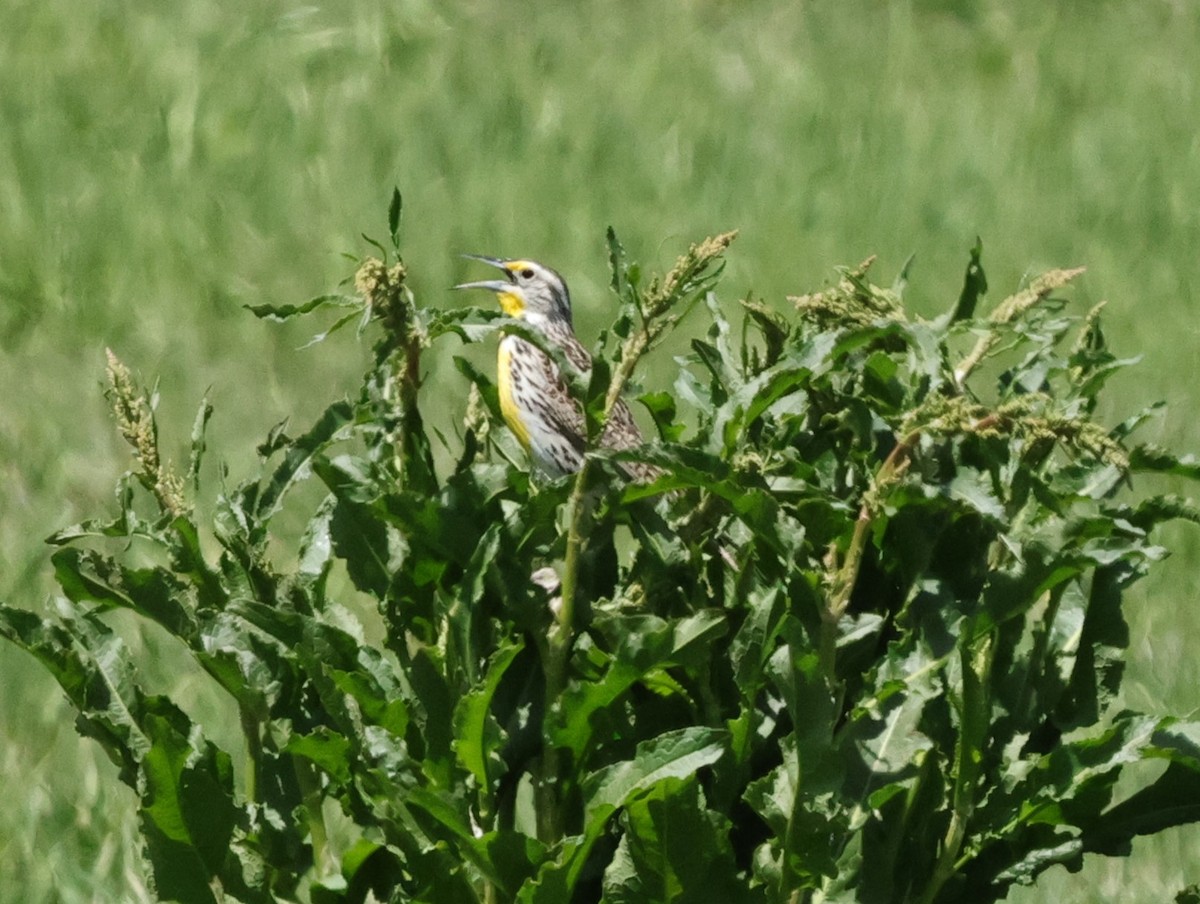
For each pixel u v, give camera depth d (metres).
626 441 12.38
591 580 7.38
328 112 23.19
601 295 19.31
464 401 16.45
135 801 11.58
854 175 22.39
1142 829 7.65
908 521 7.45
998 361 17.69
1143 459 7.47
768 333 7.95
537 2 26.95
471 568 7.16
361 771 7.19
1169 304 19.64
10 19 25.06
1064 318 8.18
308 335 18.58
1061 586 7.52
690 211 21.17
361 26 25.08
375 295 7.21
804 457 7.90
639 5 27.25
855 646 7.62
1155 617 13.86
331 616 7.62
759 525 7.09
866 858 7.36
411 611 7.52
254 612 7.26
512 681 7.47
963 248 20.73
